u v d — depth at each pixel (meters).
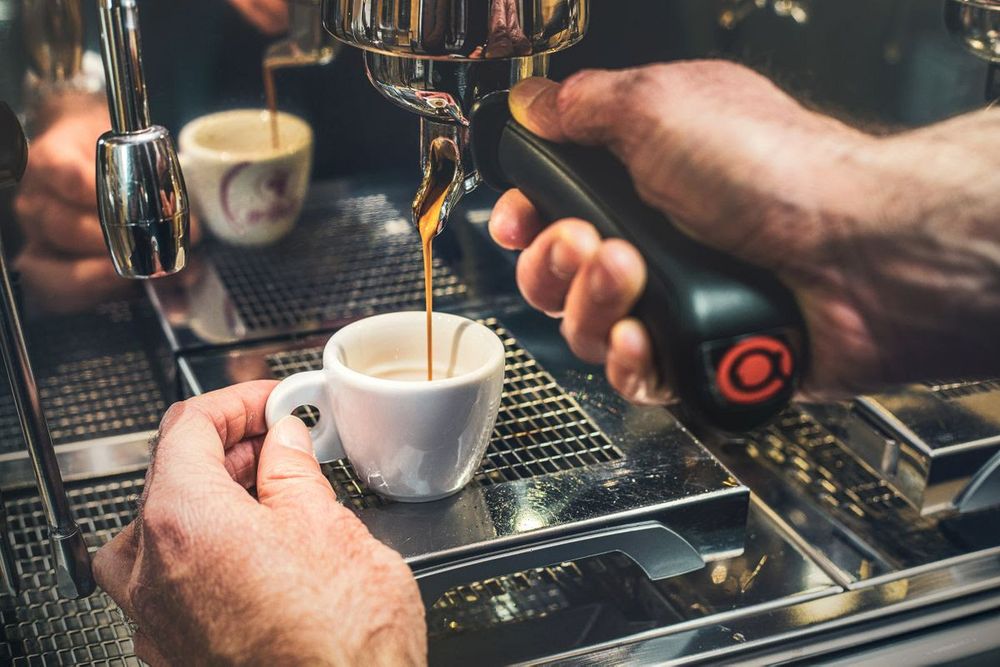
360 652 0.38
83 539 0.47
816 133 0.40
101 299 0.62
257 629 0.38
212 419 0.46
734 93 0.40
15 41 0.56
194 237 0.64
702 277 0.37
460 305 0.67
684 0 0.65
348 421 0.45
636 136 0.39
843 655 0.46
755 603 0.47
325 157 0.65
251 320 0.65
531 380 0.57
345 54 0.63
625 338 0.39
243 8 0.60
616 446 0.51
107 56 0.40
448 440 0.44
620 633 0.45
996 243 0.38
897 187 0.39
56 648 0.46
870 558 0.50
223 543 0.39
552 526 0.45
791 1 0.65
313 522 0.41
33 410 0.44
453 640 0.45
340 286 0.68
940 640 0.47
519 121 0.42
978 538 0.52
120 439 0.59
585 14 0.41
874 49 0.66
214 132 0.62
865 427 0.54
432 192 0.46
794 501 0.54
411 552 0.43
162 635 0.41
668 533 0.47
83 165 0.59
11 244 0.59
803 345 0.38
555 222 0.42
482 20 0.38
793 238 0.37
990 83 0.63
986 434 0.52
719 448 0.58
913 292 0.38
